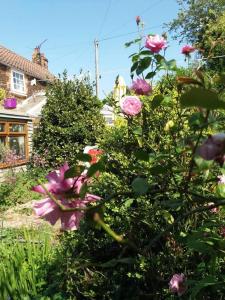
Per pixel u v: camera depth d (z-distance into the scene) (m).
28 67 26.62
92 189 2.65
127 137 2.74
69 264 3.07
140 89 1.97
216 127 1.28
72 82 15.08
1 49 25.64
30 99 24.03
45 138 14.44
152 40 1.96
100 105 2.90
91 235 3.07
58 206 0.91
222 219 2.07
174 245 2.46
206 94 0.81
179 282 1.89
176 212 2.39
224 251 1.47
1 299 3.43
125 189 2.47
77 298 3.16
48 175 0.96
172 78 2.39
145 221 2.57
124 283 2.91
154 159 1.57
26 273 3.77
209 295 1.88
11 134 14.30
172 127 1.99
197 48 2.13
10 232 6.14
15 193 9.98
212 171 1.70
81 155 1.18
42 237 5.00
